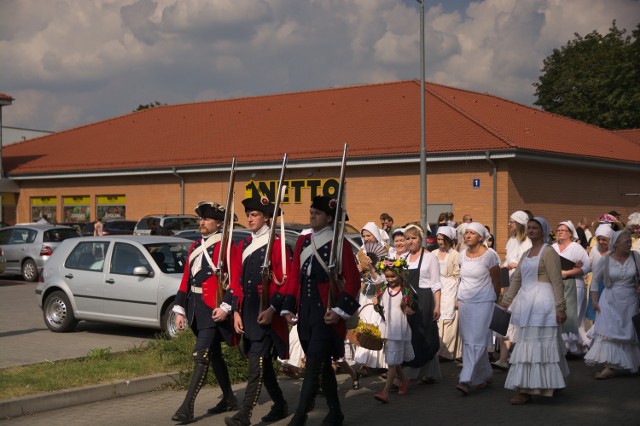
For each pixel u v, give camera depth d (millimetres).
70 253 13312
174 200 34906
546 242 8562
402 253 9438
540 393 8344
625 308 9812
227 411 8086
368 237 9922
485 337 8906
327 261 7133
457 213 27203
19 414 8016
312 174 30594
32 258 24484
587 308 11820
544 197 27750
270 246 7289
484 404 8430
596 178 30281
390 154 28094
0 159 39375
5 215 40750
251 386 7336
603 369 10484
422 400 8664
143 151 37094
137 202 36188
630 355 9867
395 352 8547
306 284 7199
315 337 7109
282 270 7336
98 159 37750
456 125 28688
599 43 52969
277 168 31125
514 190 26500
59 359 10281
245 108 39438
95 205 37750
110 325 14086
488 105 33844
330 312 6996
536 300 8328
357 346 9625
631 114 48781
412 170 28234
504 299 8633
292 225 18422
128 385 9000
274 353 7781
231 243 7617
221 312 7426
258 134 34531
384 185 28859
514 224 11805
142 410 8219
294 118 35188
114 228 30484
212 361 7988
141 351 10781
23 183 40344
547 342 8273
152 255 12531
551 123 34469
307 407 7012
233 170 7684
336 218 7090
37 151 42312
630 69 50125
